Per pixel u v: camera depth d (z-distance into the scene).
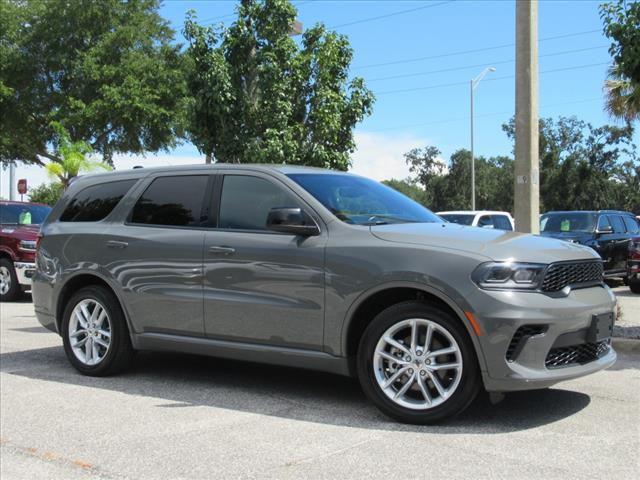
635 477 3.69
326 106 9.86
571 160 57.03
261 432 4.58
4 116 23.62
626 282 16.03
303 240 5.18
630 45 7.30
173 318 5.81
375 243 4.90
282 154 9.63
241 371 6.52
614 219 15.76
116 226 6.32
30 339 8.56
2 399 5.56
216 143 10.26
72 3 22.55
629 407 5.09
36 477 3.88
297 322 5.14
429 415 4.60
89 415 5.07
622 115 19.73
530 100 9.21
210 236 5.64
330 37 10.06
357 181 6.02
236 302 5.42
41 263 6.81
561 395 5.44
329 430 4.60
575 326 4.56
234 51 10.11
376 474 3.77
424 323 4.64
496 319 4.37
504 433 4.47
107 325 6.35
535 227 9.26
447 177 78.50
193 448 4.29
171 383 6.06
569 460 3.95
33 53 23.23
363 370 4.83
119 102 21.38
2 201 14.38
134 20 23.23
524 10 9.20
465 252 4.59
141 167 6.57
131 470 3.94
